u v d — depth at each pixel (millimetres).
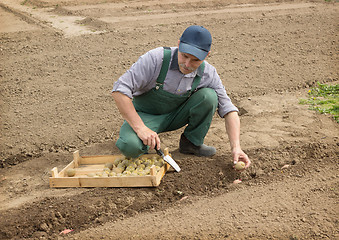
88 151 7250
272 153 6793
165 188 5934
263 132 7527
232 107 6191
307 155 6816
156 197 5770
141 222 5277
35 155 7215
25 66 11227
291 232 4910
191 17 16250
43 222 5246
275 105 8812
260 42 13242
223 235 4930
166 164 6320
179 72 5773
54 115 8570
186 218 5312
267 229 4984
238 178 6258
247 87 9859
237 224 5117
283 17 16422
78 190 5941
